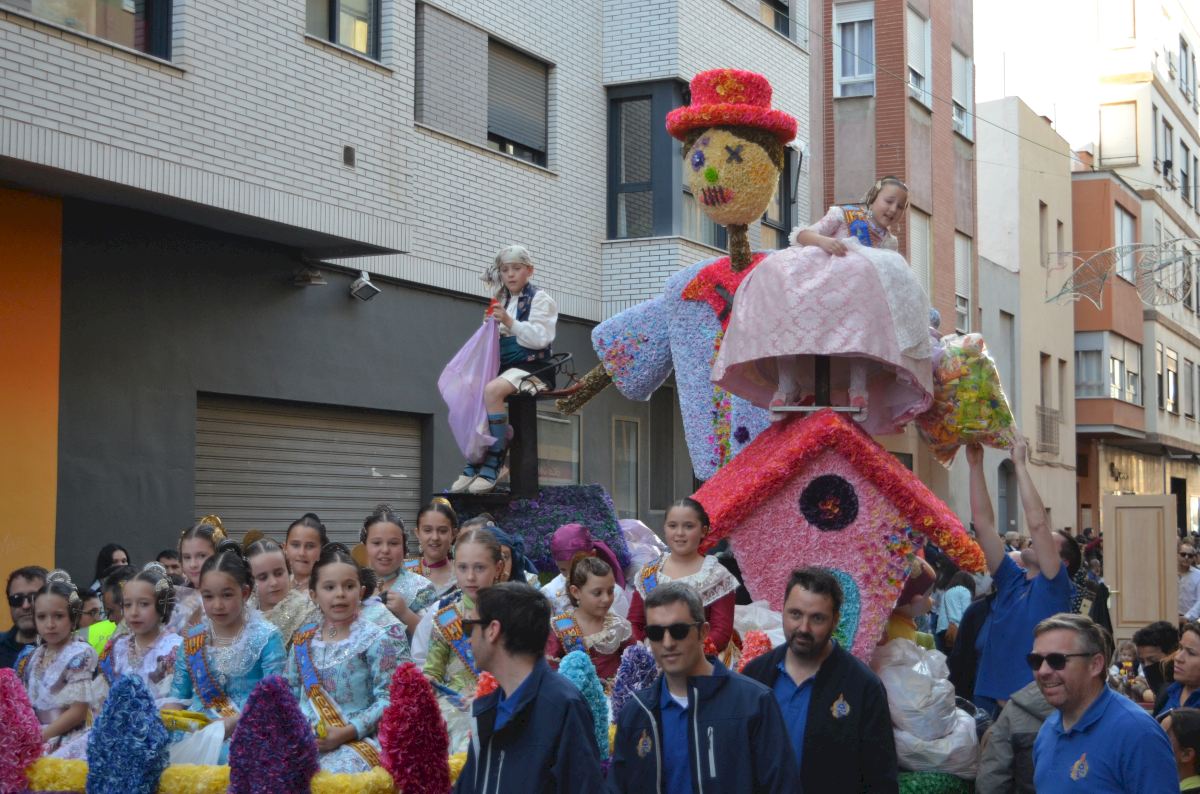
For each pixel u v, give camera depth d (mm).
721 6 19203
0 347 11094
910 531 7605
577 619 7195
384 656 6355
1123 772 4836
